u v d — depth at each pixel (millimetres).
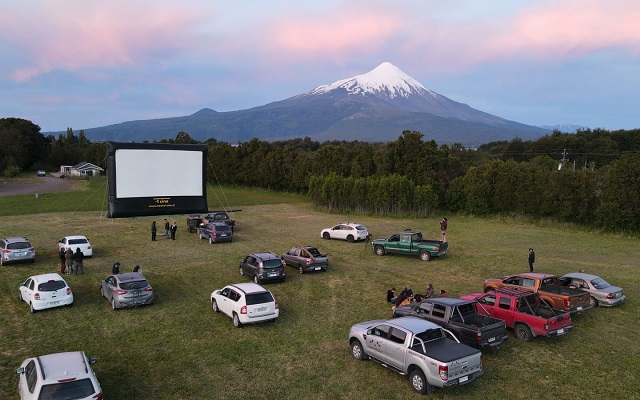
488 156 91375
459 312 13961
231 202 62656
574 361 13352
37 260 26719
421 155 53031
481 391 11586
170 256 28594
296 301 19594
